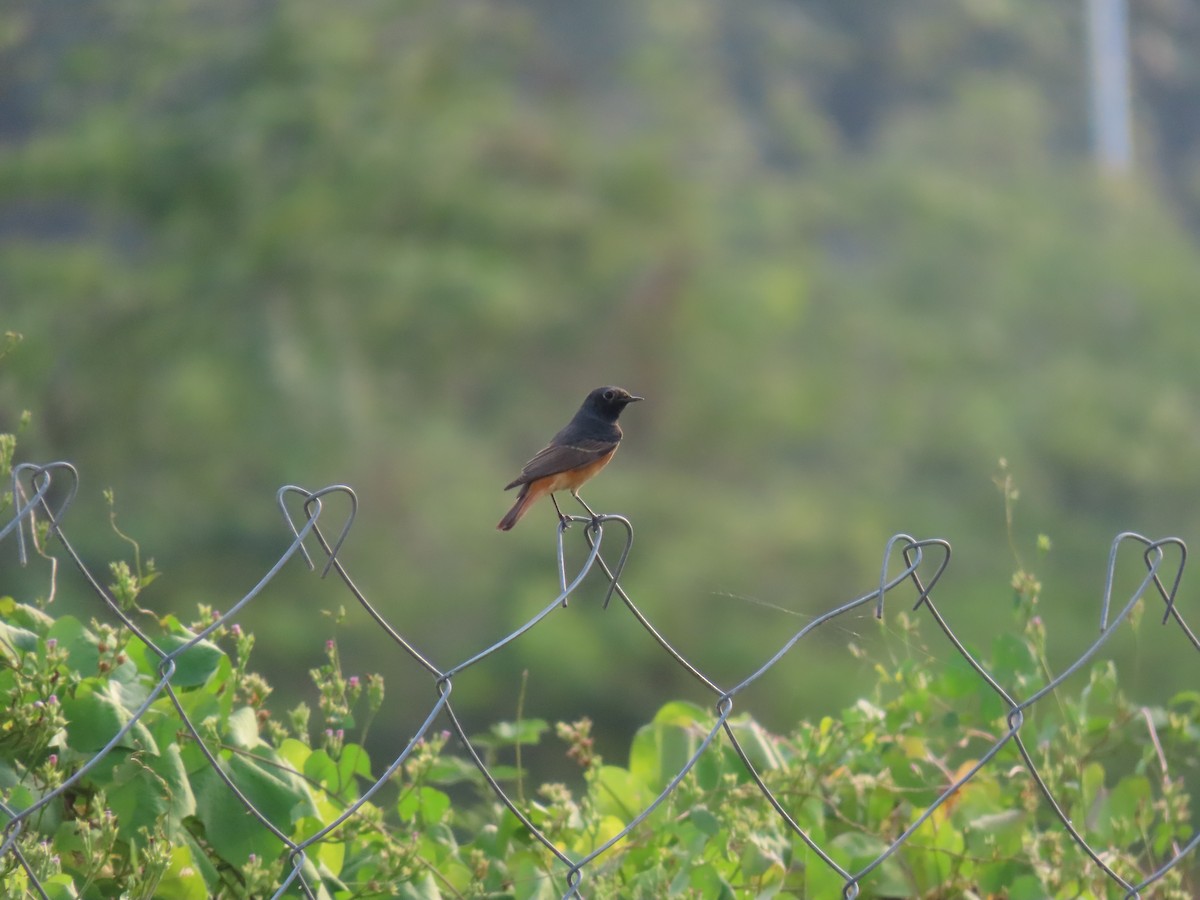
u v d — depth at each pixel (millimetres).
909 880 4566
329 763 4164
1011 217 29734
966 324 27250
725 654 16875
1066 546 21625
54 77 19234
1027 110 34938
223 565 16516
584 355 21281
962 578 20047
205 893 3730
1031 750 4820
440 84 20188
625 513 19172
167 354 17453
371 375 18547
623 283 21250
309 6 19422
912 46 36969
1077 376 25578
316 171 18875
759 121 33062
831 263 28531
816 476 22875
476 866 4172
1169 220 33750
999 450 23047
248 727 4051
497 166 21234
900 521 21188
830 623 5285
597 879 4199
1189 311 27922
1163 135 40531
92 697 3814
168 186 18062
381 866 4023
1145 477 23484
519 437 20016
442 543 17469
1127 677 15391
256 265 17984
